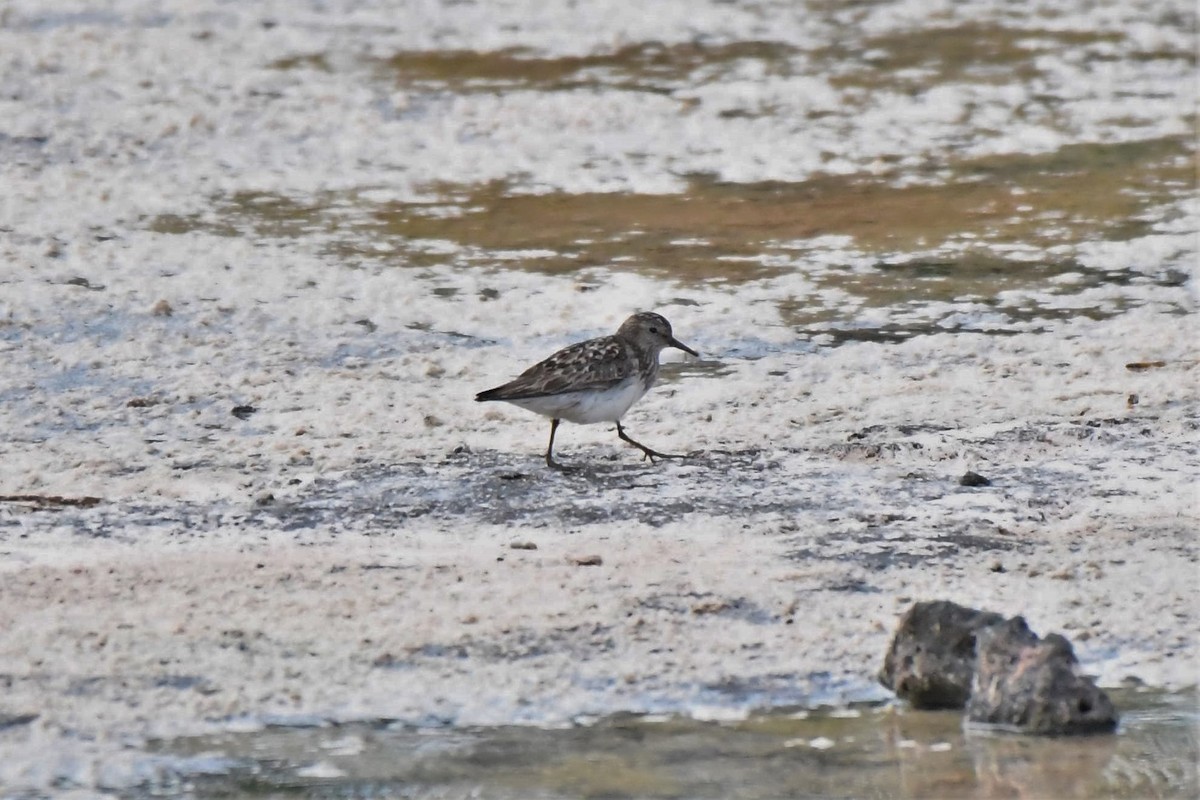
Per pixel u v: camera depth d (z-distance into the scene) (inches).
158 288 687.7
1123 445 546.6
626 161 890.7
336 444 548.1
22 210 775.7
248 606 418.0
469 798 336.2
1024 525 479.2
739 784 342.0
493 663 390.6
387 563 449.7
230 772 345.1
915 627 382.0
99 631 401.4
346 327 656.4
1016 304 692.1
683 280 718.5
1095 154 909.2
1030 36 1167.0
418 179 857.5
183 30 1120.2
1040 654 370.3
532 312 678.5
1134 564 447.8
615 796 336.8
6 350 620.4
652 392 600.4
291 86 1000.2
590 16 1210.0
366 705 372.5
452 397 592.4
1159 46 1138.0
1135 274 727.7
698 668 390.9
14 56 1019.3
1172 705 374.6
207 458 536.1
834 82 1047.6
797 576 441.4
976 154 909.8
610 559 453.7
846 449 544.4
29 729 358.6
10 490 505.0
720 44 1136.2
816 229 790.5
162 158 867.4
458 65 1064.2
